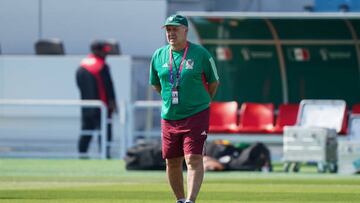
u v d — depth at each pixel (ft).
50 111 219.41
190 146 98.94
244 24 215.72
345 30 213.87
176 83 99.50
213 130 195.21
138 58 237.66
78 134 219.61
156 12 237.04
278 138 193.57
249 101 219.61
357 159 168.25
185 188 131.13
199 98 99.55
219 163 172.76
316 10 219.00
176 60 99.86
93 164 189.78
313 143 171.73
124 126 206.49
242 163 172.76
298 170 175.52
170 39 99.71
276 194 126.11
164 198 119.85
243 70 219.00
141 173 166.40
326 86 217.56
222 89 219.82
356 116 182.29
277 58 217.97
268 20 212.43
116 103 215.72
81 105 207.10
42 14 239.09
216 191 130.00
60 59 226.38
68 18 238.89
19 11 239.09
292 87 218.38
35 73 226.79
